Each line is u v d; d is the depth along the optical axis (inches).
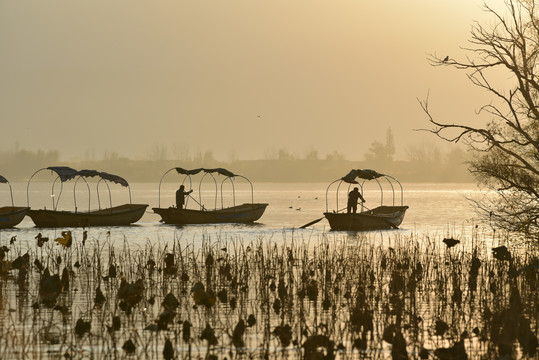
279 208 7490.2
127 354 1264.8
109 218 4224.9
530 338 1238.9
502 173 2231.8
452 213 6555.1
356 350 1307.8
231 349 1310.3
